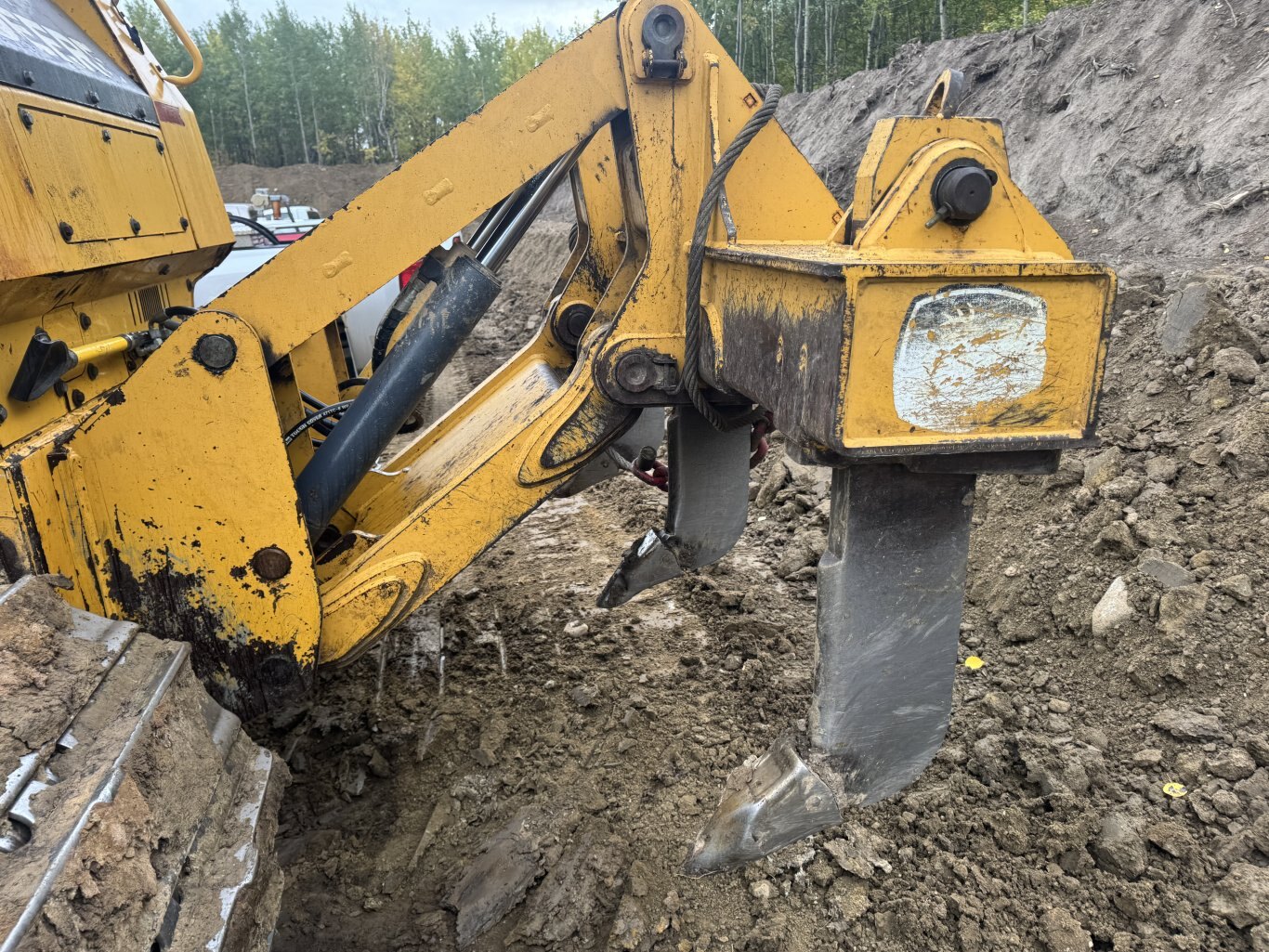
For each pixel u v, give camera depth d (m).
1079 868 2.07
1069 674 2.68
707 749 2.64
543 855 2.29
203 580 1.91
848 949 1.97
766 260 1.56
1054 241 1.59
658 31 1.88
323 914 2.18
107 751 1.31
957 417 1.41
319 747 2.82
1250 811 2.05
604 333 2.13
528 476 2.07
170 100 2.88
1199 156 6.21
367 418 2.10
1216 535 2.74
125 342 2.25
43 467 1.67
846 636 1.65
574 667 3.13
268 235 4.80
